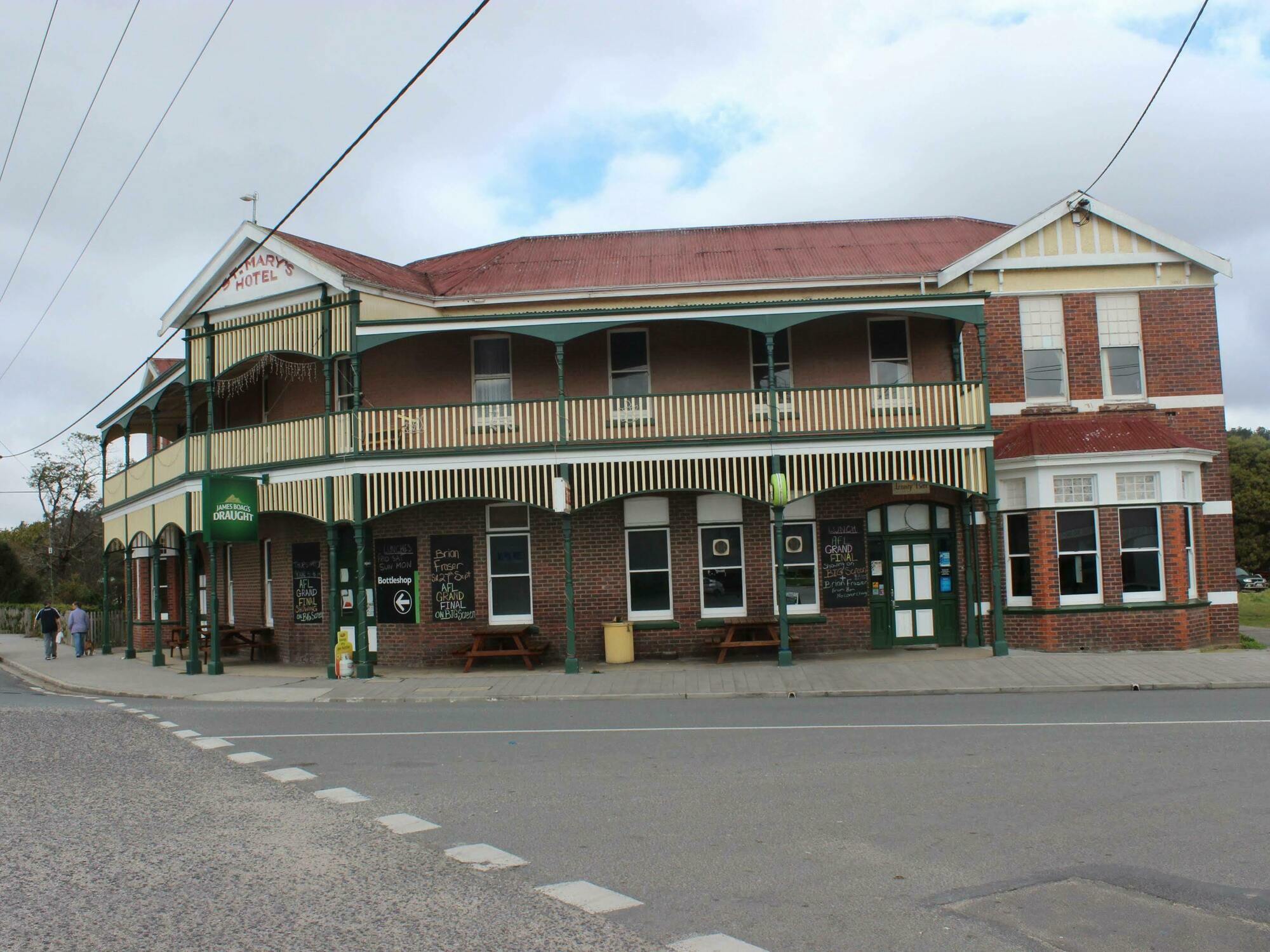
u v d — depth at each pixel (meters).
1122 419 20.73
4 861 7.25
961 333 21.11
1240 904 5.98
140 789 9.56
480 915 5.97
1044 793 8.66
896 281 21.44
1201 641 20.23
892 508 21.39
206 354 22.39
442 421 20.14
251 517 20.91
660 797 8.80
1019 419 21.19
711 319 19.33
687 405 19.91
